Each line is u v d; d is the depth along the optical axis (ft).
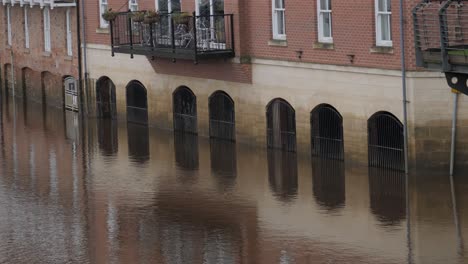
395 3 114.83
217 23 136.98
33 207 113.19
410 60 113.91
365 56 119.14
